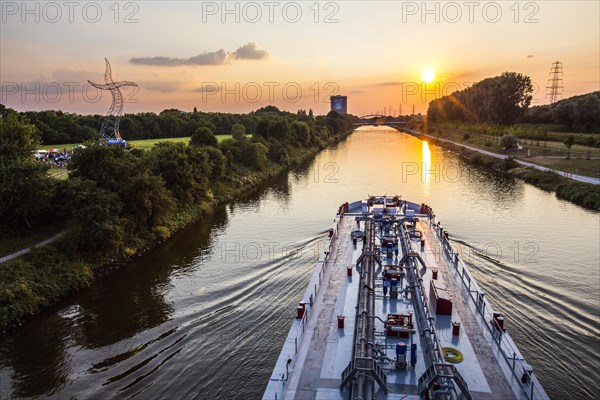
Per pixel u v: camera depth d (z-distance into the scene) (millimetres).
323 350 24672
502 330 24969
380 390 20641
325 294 31719
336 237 44969
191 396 29781
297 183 106688
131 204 58500
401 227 42719
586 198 77750
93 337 37281
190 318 40062
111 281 48688
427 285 32750
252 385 30797
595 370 30750
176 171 73688
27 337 37469
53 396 30062
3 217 51906
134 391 30344
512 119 193125
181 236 64625
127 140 158125
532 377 21031
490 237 59438
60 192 51781
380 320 25438
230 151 113125
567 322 36969
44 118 135500
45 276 44969
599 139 132500
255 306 41938
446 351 23938
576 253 52656
